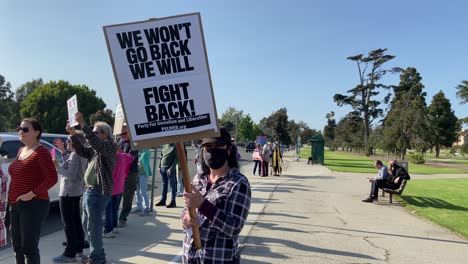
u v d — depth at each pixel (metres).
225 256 2.90
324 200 12.90
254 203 11.78
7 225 5.67
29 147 4.93
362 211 11.09
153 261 6.05
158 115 3.06
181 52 3.08
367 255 6.73
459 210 11.66
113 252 6.46
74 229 6.02
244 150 72.69
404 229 8.88
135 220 8.91
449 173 28.16
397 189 12.85
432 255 6.85
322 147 35.03
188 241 3.06
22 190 4.76
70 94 65.31
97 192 5.61
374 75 78.25
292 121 94.62
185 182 2.91
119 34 3.05
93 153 5.73
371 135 62.72
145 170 9.45
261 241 7.42
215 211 2.80
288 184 17.45
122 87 3.05
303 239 7.66
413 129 46.91
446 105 76.69
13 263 5.84
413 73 76.88
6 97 95.50
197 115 3.07
